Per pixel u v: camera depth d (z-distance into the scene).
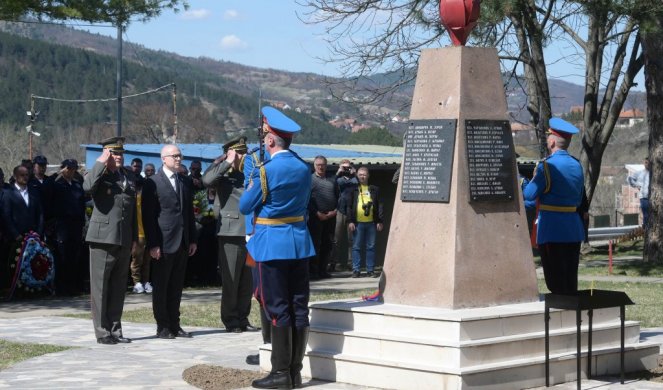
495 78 8.80
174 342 11.17
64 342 11.21
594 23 23.92
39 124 86.81
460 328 7.80
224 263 11.88
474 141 8.59
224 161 11.55
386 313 8.23
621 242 30.92
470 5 8.71
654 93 22.50
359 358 8.16
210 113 92.00
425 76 8.80
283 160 8.27
